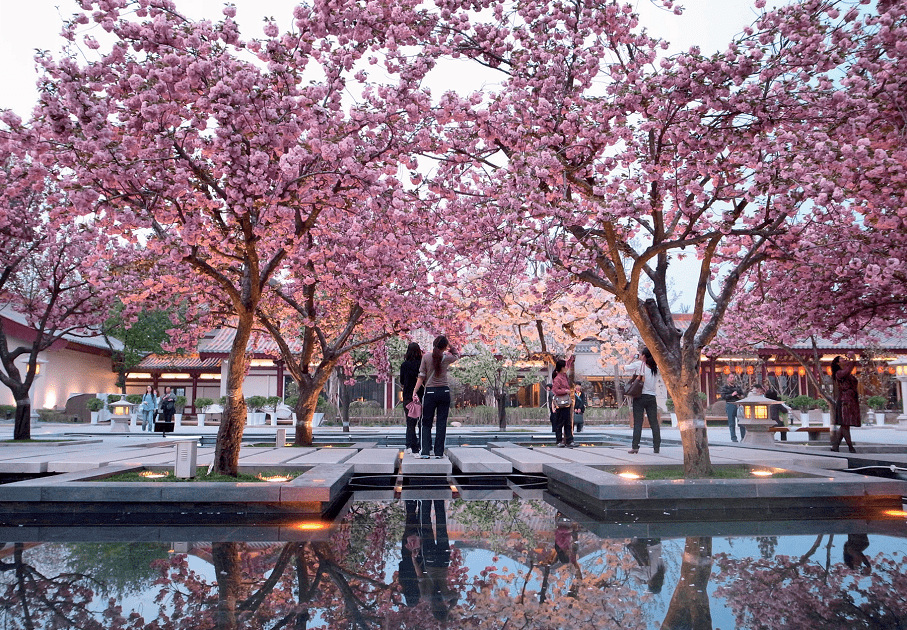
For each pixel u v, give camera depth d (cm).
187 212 632
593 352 3478
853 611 289
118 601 306
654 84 614
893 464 894
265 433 2114
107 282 1380
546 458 948
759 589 327
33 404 3189
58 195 619
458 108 670
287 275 1234
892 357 3120
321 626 269
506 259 817
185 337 1322
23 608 295
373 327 1342
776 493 619
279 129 562
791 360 3572
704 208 698
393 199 698
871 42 638
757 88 627
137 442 1495
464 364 2330
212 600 309
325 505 609
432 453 1081
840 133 658
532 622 274
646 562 392
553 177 716
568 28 727
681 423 726
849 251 831
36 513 584
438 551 425
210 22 561
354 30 629
